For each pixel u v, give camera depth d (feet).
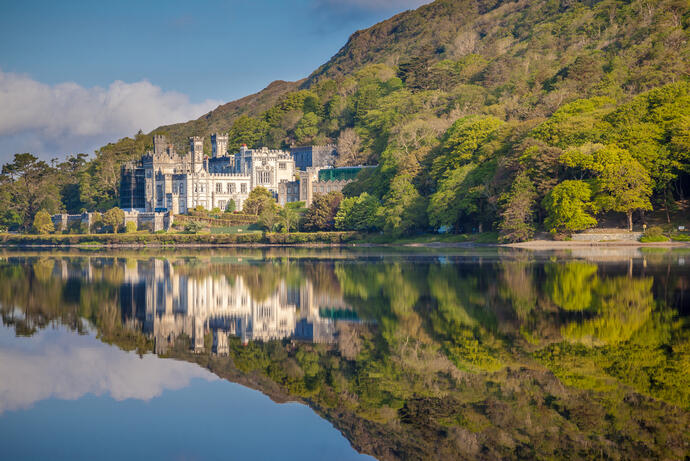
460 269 347.97
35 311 248.93
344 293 281.95
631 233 469.16
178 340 199.31
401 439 121.39
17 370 166.09
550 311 222.89
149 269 412.57
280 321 225.56
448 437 123.85
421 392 146.61
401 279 316.81
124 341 198.29
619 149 477.77
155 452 118.32
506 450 116.78
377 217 640.99
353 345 188.55
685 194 516.32
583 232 480.64
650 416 128.26
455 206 558.97
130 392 149.69
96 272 393.70
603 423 126.41
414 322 214.28
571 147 497.05
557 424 126.62
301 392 149.38
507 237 496.64
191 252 586.04
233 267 414.82
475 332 196.44
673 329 193.57
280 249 601.62
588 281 281.74
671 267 321.11
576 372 154.61
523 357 168.35
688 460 112.16
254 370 166.81
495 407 135.85
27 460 114.83
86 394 148.36
